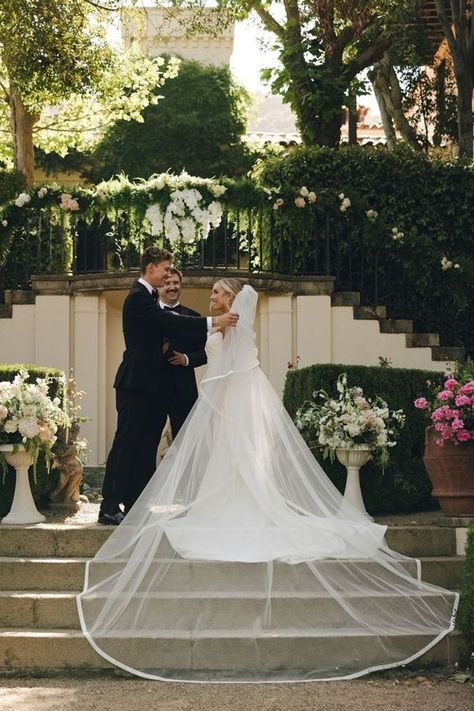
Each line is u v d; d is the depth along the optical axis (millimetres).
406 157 12477
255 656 6172
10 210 11555
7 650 6168
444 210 12492
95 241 11859
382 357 10938
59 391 8406
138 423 7488
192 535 6793
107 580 6602
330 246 12109
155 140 20203
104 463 11156
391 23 14305
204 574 6633
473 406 7266
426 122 17188
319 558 6727
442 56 17750
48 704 5367
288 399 8852
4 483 7770
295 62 14453
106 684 5867
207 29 15188
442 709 5332
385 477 8328
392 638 6273
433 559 7004
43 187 11438
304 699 5527
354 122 17375
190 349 7883
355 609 6516
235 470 7059
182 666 6145
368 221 11727
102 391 11141
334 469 8188
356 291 11945
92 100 17219
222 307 7676
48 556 7031
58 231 11859
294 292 11312
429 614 6543
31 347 11125
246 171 20344
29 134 15484
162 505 6949
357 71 14859
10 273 11938
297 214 11625
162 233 11086
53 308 11125
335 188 12305
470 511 7406
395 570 6766
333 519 7023
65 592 6672
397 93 16656
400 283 11969
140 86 17625
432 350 11297
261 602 6449
